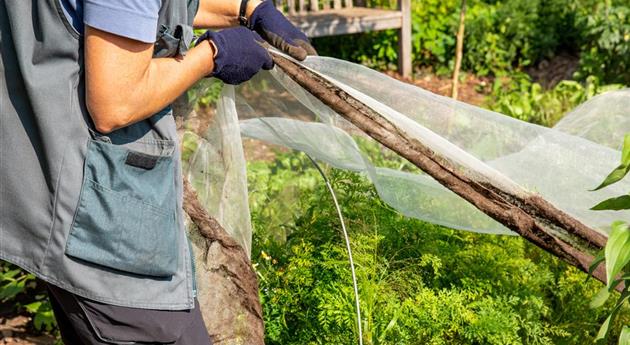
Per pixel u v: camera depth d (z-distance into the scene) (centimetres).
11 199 218
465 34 836
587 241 289
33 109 210
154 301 225
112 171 214
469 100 777
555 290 345
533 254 357
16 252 220
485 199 281
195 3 244
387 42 841
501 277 321
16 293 402
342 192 350
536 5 871
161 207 222
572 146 307
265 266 327
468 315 296
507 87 796
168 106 227
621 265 231
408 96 300
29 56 210
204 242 271
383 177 317
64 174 212
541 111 619
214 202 299
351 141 307
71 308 229
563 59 855
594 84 700
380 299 297
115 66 202
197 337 240
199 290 270
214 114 304
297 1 858
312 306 304
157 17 207
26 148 216
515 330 300
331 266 299
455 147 274
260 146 600
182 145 295
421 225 330
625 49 774
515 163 307
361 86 296
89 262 217
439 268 320
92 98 205
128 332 227
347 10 840
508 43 842
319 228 329
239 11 278
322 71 288
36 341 390
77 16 207
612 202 248
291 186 405
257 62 238
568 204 306
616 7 845
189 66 224
